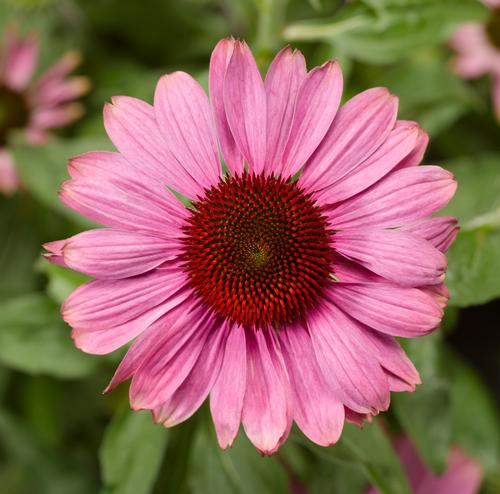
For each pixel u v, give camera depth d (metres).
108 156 0.42
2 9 0.61
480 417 0.53
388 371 0.41
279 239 0.43
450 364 0.53
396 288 0.41
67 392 0.57
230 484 0.46
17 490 0.57
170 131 0.42
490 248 0.45
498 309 0.60
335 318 0.42
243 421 0.42
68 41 0.62
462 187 0.51
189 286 0.43
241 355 0.42
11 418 0.56
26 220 0.59
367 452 0.44
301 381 0.42
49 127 0.59
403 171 0.41
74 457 0.56
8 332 0.49
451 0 0.48
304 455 0.50
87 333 0.42
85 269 0.41
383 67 0.57
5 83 0.59
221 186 0.43
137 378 0.41
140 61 0.61
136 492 0.46
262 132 0.42
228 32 0.60
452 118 0.56
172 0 0.60
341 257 0.43
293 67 0.41
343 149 0.42
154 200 0.42
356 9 0.48
